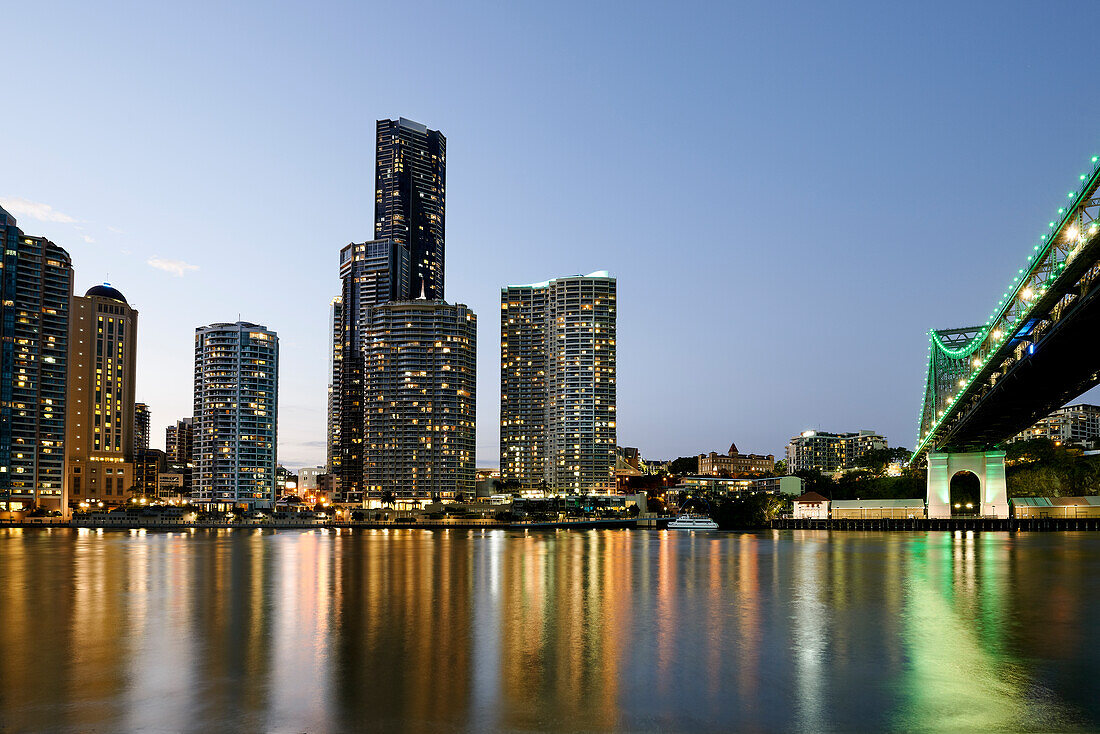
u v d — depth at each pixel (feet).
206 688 110.42
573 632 156.15
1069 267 340.80
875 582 252.21
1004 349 464.65
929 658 130.82
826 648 139.85
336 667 123.34
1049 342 397.19
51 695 107.04
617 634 153.99
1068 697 105.81
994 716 97.45
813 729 92.89
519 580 262.88
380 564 340.80
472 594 220.64
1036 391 492.54
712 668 123.34
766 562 347.97
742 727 93.61
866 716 97.60
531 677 116.98
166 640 146.72
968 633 155.22
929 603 199.82
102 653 134.62
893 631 157.38
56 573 291.99
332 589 233.96
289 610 187.01
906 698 105.60
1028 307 407.85
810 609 189.47
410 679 115.55
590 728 93.20
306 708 100.58
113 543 549.54
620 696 106.63
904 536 631.15
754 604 198.80
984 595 216.33
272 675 117.91
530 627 161.99
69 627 162.71
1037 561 341.41
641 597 213.66
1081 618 173.68
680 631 157.58
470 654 133.59
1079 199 326.65
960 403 600.39
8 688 110.73
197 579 266.77
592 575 282.77
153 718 96.37
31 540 595.88
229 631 157.07
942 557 371.56
